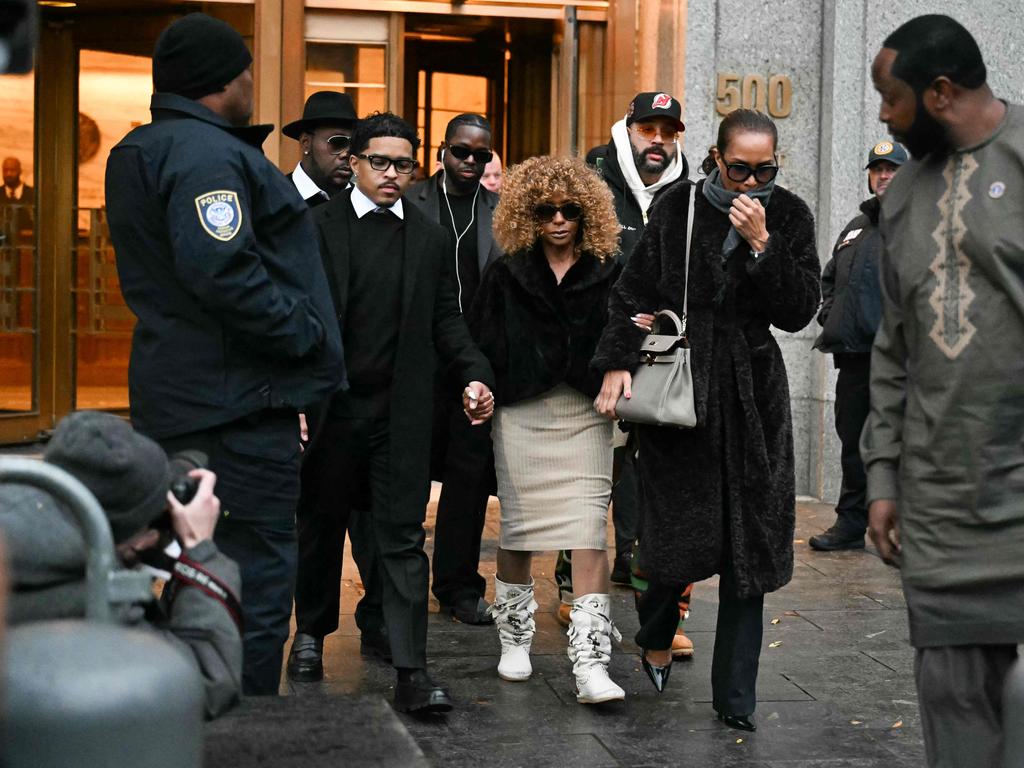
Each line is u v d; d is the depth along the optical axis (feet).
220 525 11.96
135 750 5.79
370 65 29.32
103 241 31.83
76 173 31.53
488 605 19.56
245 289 11.30
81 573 7.23
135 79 31.01
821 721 15.37
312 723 8.39
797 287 14.49
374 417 15.21
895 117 9.85
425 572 15.30
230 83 11.93
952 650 10.05
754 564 14.53
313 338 11.90
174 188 11.40
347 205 15.44
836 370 29.04
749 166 14.58
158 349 11.76
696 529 14.71
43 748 5.67
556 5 29.43
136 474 7.66
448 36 31.30
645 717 15.40
